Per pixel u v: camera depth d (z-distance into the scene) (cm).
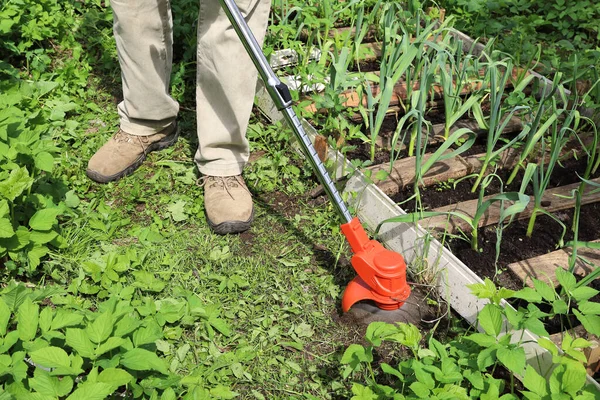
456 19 449
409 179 313
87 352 195
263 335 254
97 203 307
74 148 340
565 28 457
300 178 333
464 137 346
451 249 284
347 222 249
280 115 354
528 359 240
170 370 233
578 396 185
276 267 284
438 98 374
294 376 241
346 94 364
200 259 284
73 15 445
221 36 278
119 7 290
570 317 257
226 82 287
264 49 371
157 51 305
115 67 404
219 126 298
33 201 278
